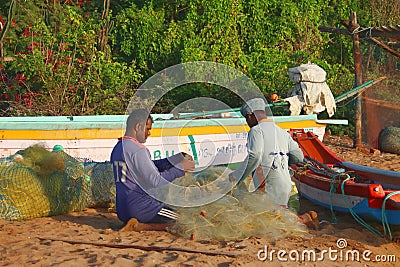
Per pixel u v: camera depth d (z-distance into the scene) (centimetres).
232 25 1688
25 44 1582
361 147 1519
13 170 809
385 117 1572
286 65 1675
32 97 1437
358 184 832
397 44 1630
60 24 1681
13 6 1505
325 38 1842
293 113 1419
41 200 812
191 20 1678
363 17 1964
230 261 625
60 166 852
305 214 828
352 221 877
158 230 745
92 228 759
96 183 900
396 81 1683
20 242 666
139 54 1678
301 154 839
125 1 1875
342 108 1711
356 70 1530
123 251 639
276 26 1773
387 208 796
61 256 611
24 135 989
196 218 734
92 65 1482
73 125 1024
